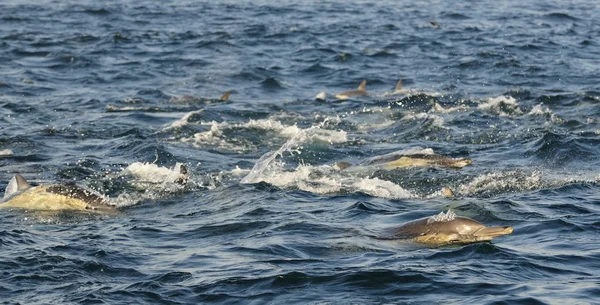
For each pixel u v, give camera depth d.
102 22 94.31
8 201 33.06
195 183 36.66
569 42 81.56
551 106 54.50
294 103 57.44
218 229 29.47
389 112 54.12
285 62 73.19
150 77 67.00
